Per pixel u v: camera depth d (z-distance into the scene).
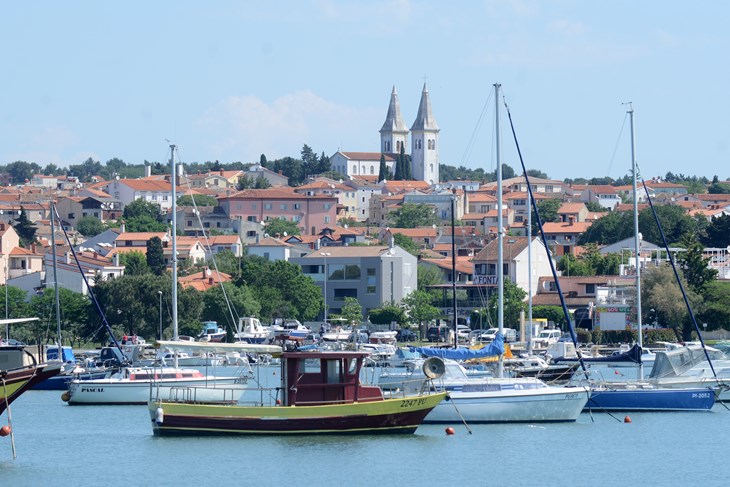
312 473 194.88
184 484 188.88
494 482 192.00
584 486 190.75
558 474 198.38
